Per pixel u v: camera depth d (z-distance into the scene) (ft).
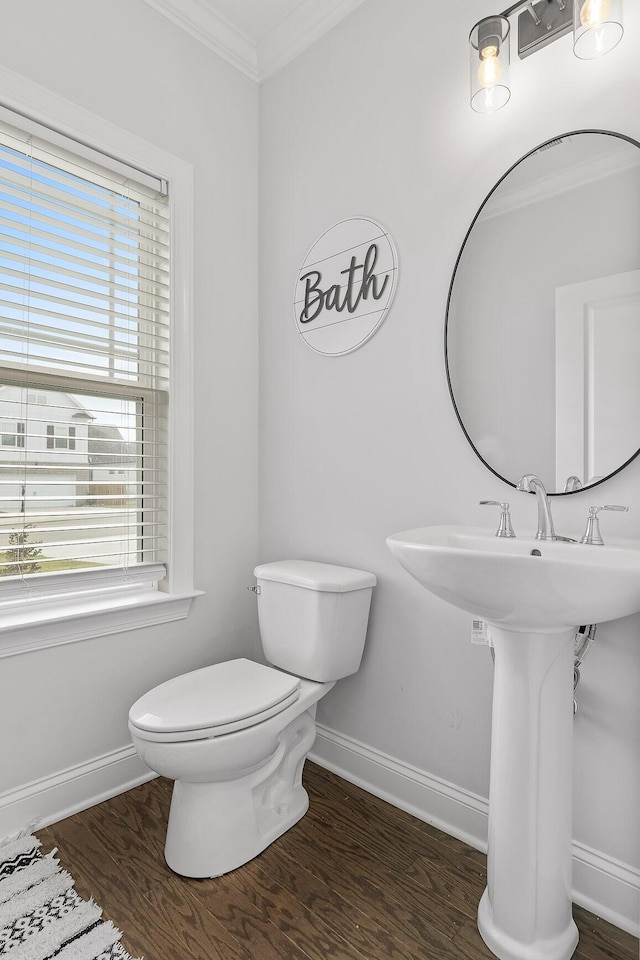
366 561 5.80
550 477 4.39
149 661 5.90
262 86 6.97
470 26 4.95
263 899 4.22
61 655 5.23
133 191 5.94
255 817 4.75
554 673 3.65
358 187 5.88
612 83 4.11
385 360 5.62
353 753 5.90
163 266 6.14
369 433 5.76
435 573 3.40
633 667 4.02
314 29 6.29
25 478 5.19
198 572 6.34
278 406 6.74
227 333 6.65
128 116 5.72
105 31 5.56
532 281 4.51
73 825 5.09
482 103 4.52
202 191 6.39
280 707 4.66
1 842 4.79
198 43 6.41
